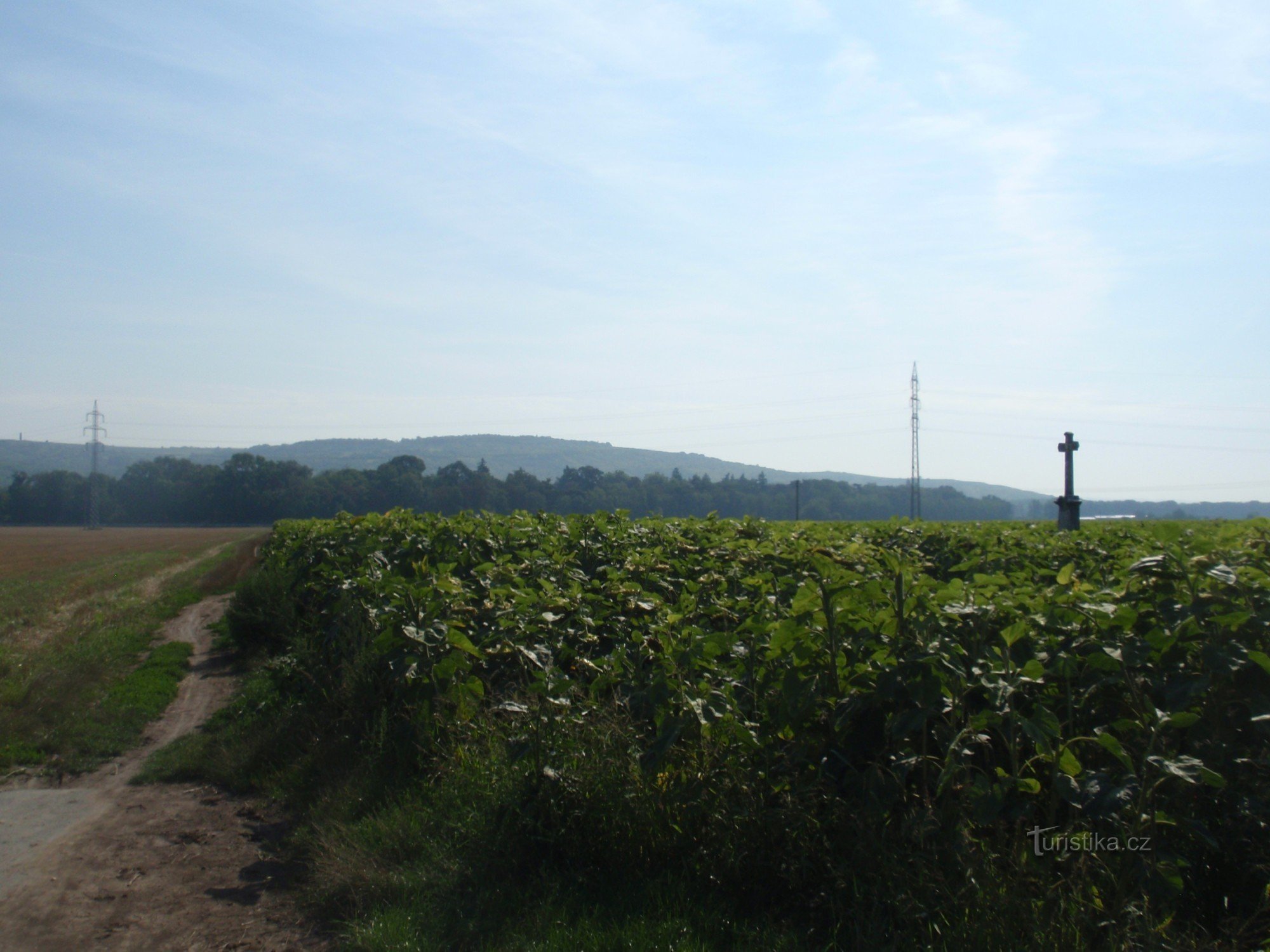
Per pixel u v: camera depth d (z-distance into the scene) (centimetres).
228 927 484
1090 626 453
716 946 400
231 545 5303
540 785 501
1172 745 417
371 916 471
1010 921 359
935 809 400
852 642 447
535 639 661
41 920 495
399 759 642
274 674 926
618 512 1230
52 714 923
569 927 429
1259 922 369
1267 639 427
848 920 393
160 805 695
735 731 457
